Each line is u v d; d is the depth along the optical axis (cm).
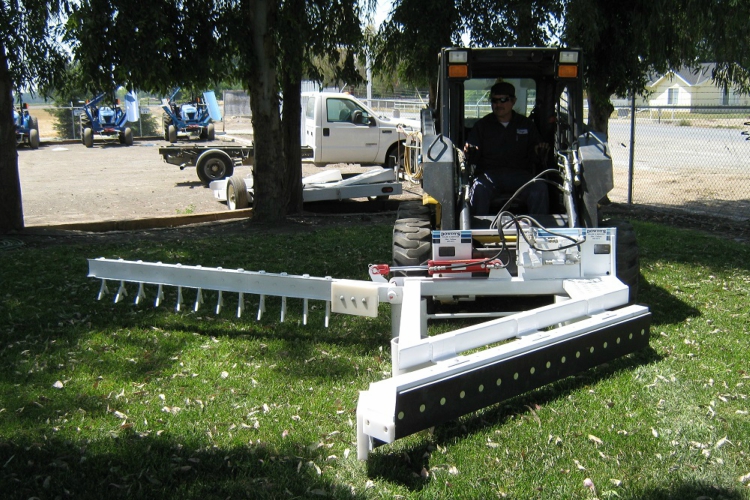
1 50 905
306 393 427
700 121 2841
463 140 645
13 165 943
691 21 1000
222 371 461
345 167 1902
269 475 332
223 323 559
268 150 1020
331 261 775
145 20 852
